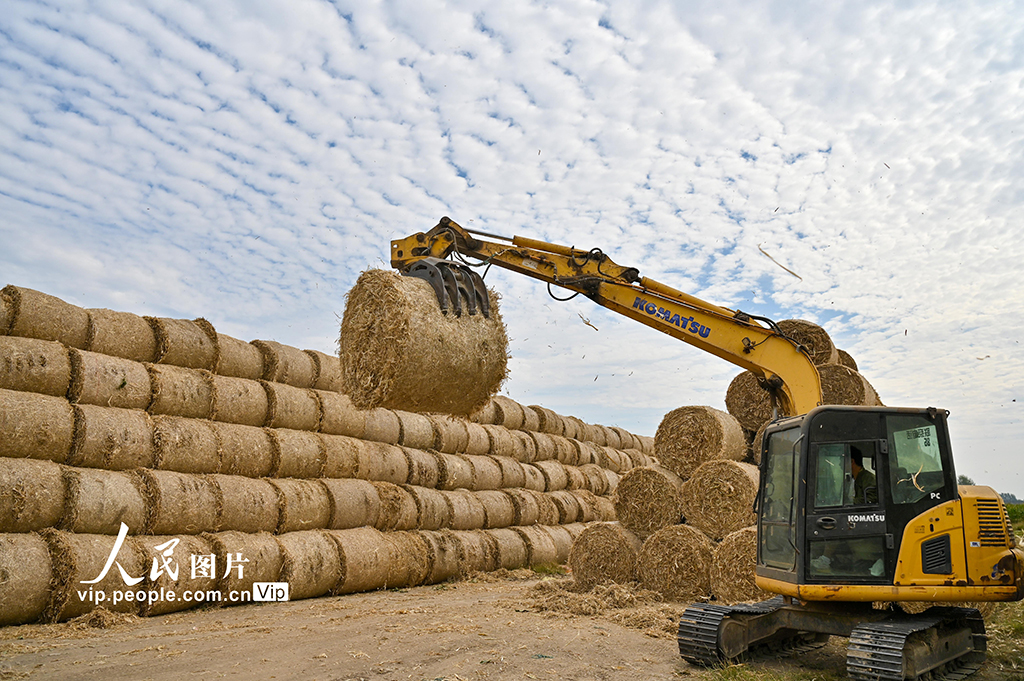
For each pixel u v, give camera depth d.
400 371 7.76
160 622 8.61
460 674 6.20
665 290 10.23
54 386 9.05
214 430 10.61
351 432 13.26
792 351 9.83
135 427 9.55
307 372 12.99
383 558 11.90
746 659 7.29
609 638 7.98
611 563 11.37
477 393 8.64
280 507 10.95
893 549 6.56
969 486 6.92
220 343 11.45
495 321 8.84
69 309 9.57
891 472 6.71
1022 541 9.08
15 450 8.40
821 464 6.91
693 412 11.51
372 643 7.37
